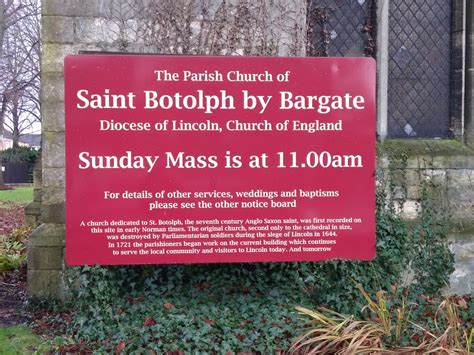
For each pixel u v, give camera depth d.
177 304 4.85
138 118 4.37
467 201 6.16
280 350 4.32
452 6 6.57
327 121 4.50
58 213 5.45
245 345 4.35
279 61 4.45
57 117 5.39
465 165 6.17
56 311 5.25
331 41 6.34
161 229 4.40
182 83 4.39
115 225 4.37
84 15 5.39
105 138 4.34
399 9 6.50
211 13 5.63
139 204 4.39
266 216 4.47
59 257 5.39
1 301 5.70
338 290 5.08
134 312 4.73
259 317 4.69
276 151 4.46
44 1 5.34
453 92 6.55
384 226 5.71
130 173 4.37
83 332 4.55
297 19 5.78
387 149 6.09
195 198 4.42
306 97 4.47
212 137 4.42
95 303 4.75
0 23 20.58
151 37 5.51
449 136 6.57
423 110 6.55
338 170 4.51
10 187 28.67
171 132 4.39
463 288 6.10
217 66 4.41
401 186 6.01
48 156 5.41
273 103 4.45
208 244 4.45
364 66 4.50
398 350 4.07
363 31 6.37
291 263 5.26
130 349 4.29
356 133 4.51
